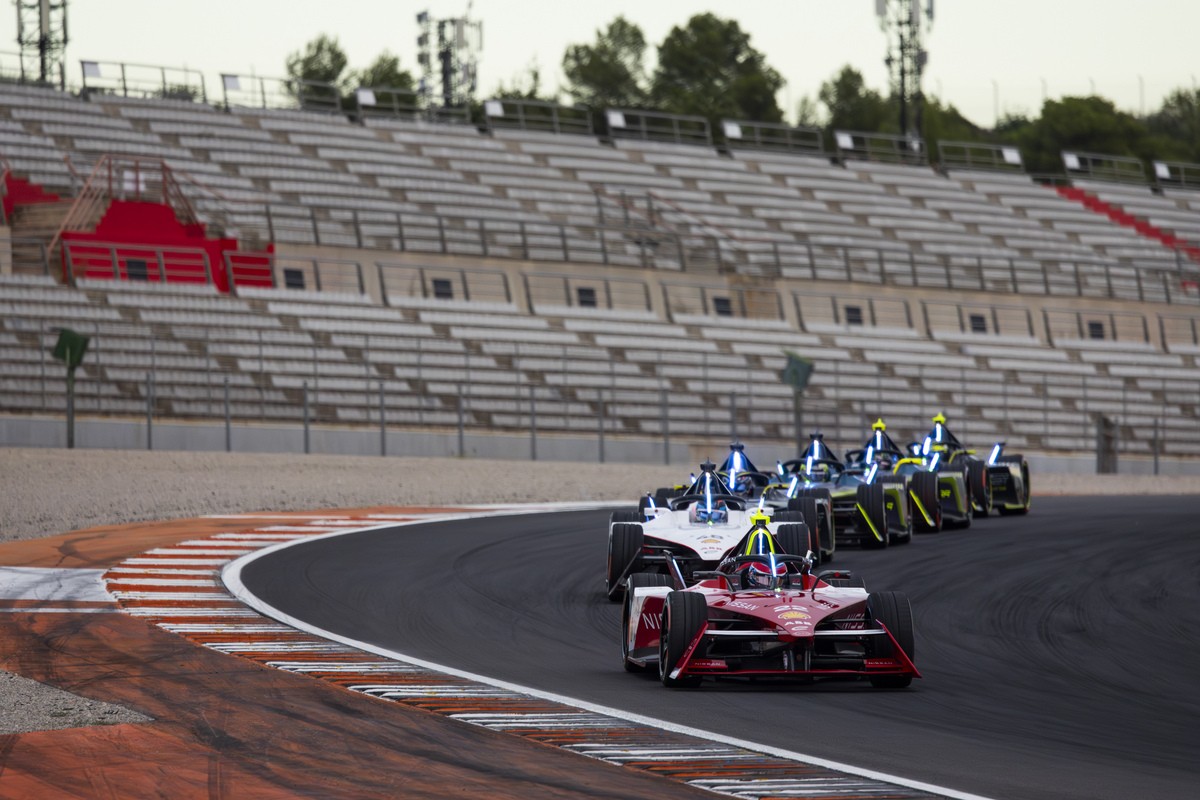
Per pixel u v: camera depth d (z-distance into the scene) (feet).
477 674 62.13
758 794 41.27
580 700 56.29
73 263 216.95
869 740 49.42
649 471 190.39
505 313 246.06
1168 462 266.16
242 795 40.73
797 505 97.66
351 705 54.39
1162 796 41.60
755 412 232.53
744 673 58.29
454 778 42.91
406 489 159.53
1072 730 52.21
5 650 66.08
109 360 196.75
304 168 271.69
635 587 65.00
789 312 274.98
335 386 209.56
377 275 242.58
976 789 42.06
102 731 48.96
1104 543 119.55
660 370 225.76
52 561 98.48
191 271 227.61
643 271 267.18
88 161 248.32
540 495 163.32
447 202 273.95
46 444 184.44
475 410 213.87
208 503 139.64
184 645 68.28
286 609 80.64
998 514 151.84
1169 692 61.05
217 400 197.36
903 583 95.09
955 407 254.88
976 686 61.41
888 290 286.46
